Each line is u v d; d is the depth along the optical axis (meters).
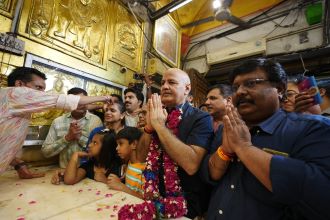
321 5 2.75
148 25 3.09
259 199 0.60
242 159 0.58
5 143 0.92
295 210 0.55
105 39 2.37
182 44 4.12
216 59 3.62
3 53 1.53
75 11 2.04
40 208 0.83
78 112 1.71
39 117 1.78
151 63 3.00
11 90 0.92
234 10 3.63
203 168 0.82
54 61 1.85
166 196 0.87
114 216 0.77
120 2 2.58
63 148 1.61
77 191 1.03
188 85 1.07
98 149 1.28
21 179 1.23
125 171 1.25
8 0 1.58
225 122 0.63
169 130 0.89
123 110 1.70
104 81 2.33
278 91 0.70
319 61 2.67
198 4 3.79
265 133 0.67
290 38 3.04
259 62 0.69
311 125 0.59
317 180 0.48
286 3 3.15
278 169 0.52
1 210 0.80
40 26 1.75
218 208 0.69
